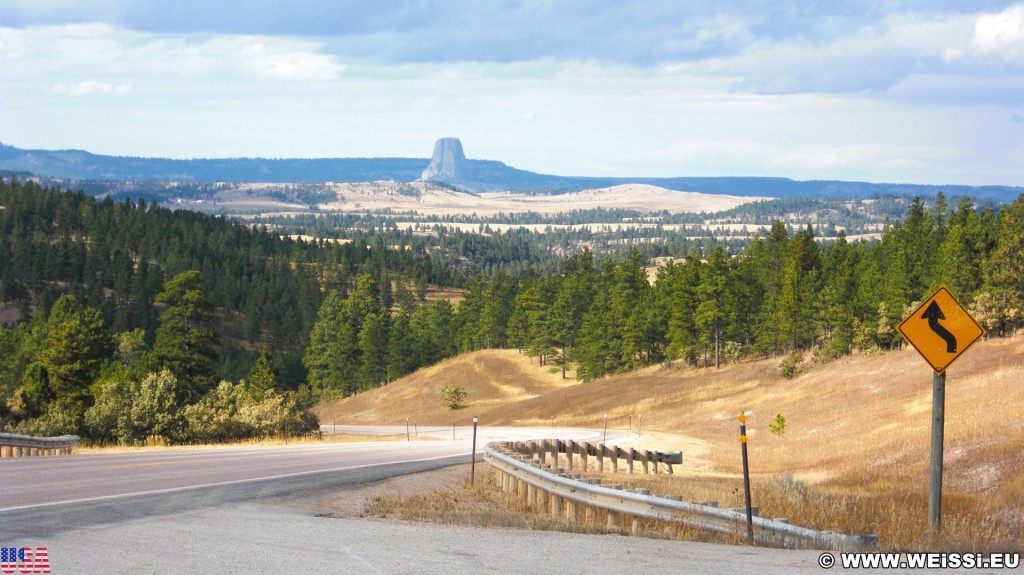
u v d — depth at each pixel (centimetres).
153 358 8675
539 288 15988
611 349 13900
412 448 3941
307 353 18138
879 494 2559
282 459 2952
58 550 1177
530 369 15512
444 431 8050
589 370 14000
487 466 2928
